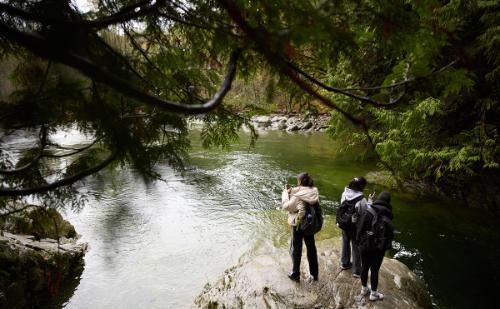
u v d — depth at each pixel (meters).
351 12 1.40
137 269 6.46
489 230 7.96
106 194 9.31
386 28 1.42
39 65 2.05
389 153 9.00
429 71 1.58
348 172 12.59
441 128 9.40
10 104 1.86
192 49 2.39
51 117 1.94
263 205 9.62
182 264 6.62
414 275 5.34
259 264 5.34
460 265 6.63
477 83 7.96
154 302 5.55
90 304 5.52
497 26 5.98
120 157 1.91
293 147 17.25
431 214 8.84
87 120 1.90
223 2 1.23
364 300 4.50
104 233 7.63
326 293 4.63
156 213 8.73
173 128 2.50
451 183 9.80
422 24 1.55
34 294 5.37
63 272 6.04
